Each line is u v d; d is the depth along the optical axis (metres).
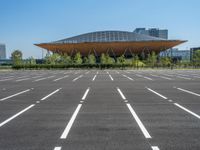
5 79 31.58
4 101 13.25
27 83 25.08
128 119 8.77
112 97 14.53
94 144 6.03
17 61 88.56
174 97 14.48
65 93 16.59
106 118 8.94
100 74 43.09
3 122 8.45
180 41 89.00
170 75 38.34
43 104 12.20
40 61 111.62
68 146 5.89
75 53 96.88
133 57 87.88
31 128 7.62
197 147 5.80
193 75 38.03
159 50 93.94
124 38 96.94
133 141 6.26
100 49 92.25
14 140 6.41
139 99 13.70
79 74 43.78
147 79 29.75
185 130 7.30
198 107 11.19
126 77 33.88
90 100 13.40
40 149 5.71
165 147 5.80
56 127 7.71
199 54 85.81
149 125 7.91
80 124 8.07
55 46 93.38
